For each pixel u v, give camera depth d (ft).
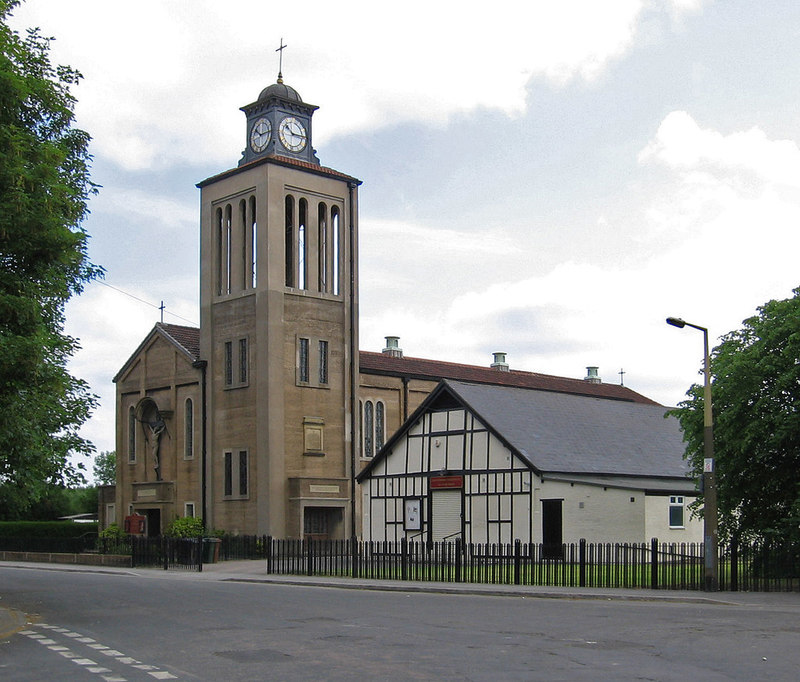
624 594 79.87
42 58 69.67
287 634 53.98
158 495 185.16
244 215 177.06
